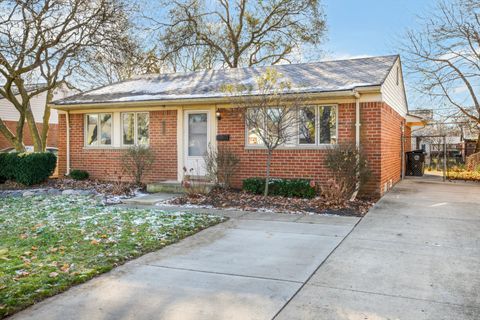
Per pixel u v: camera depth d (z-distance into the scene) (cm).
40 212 837
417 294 393
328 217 796
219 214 829
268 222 752
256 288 412
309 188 1008
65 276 439
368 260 507
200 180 1159
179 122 1244
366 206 908
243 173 1161
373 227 701
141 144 1311
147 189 1191
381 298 384
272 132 975
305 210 868
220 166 1129
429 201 981
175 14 2358
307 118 1092
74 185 1273
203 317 345
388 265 487
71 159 1410
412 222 741
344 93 989
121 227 685
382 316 344
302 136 1099
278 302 375
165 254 538
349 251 550
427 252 543
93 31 1414
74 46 1430
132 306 368
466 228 688
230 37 2595
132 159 1275
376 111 1022
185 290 407
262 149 1136
